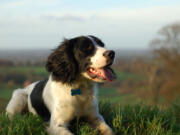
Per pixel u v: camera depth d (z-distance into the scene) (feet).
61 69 4.98
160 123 4.70
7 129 4.41
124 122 4.80
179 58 29.50
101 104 5.66
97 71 4.77
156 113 5.16
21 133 4.29
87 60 4.83
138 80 37.78
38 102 5.40
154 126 4.61
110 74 4.80
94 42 4.98
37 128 4.48
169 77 31.60
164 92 29.76
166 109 5.79
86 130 4.42
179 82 28.94
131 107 5.52
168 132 4.53
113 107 5.68
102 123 4.77
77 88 4.88
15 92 5.89
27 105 5.74
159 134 4.49
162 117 5.04
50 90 5.06
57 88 4.90
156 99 30.19
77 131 4.52
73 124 4.95
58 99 4.84
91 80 4.95
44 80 5.64
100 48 4.84
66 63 4.97
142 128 4.66
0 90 49.75
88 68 4.83
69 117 4.85
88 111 4.95
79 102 4.87
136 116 4.89
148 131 4.57
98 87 5.31
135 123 4.71
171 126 4.77
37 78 53.01
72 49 5.03
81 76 4.92
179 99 6.40
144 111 5.16
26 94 5.81
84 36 5.09
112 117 5.05
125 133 4.46
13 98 5.75
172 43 30.14
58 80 4.95
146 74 33.40
